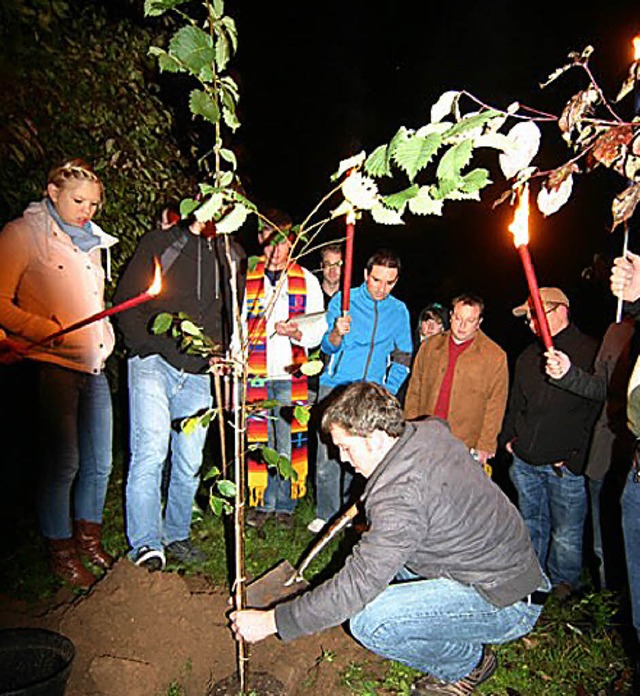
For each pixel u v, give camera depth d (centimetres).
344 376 445
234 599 332
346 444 268
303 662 316
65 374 341
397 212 208
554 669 335
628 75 195
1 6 462
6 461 494
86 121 522
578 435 375
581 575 428
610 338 347
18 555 382
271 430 449
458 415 406
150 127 575
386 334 447
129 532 370
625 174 198
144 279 359
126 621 305
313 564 415
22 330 318
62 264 330
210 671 304
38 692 240
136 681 280
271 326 423
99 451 367
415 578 335
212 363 287
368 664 323
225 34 229
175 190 590
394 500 261
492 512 275
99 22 548
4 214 465
